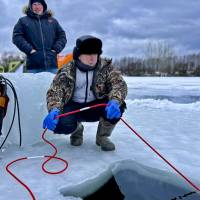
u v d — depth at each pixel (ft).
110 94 9.47
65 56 17.51
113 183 8.12
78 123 10.42
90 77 9.77
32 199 7.09
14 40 15.56
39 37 15.56
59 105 9.29
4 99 9.54
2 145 10.23
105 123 9.98
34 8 15.58
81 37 9.51
